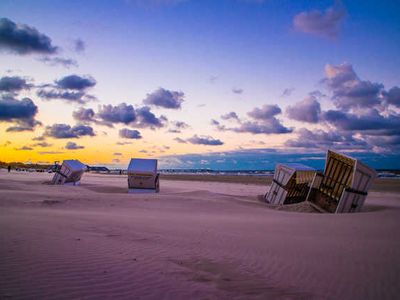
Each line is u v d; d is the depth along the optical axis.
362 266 7.36
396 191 44.88
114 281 5.37
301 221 14.88
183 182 64.44
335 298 5.51
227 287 5.67
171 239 9.61
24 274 5.26
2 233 8.18
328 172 22.47
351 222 14.40
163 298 4.88
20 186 29.72
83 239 8.39
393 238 10.79
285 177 24.39
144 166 30.11
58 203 19.52
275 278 6.43
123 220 13.12
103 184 41.53
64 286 4.94
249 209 20.45
